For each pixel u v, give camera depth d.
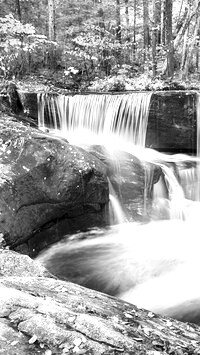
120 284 6.21
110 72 17.23
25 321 2.86
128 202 8.61
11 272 4.68
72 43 18.41
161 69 16.67
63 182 7.32
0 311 3.00
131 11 24.36
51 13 16.25
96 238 7.84
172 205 9.27
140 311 4.11
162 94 10.96
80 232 7.86
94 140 11.80
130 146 11.63
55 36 17.59
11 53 13.40
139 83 14.69
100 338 2.81
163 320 4.07
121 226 8.30
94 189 7.74
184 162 10.43
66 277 6.35
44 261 6.89
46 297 3.50
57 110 12.49
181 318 5.21
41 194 7.07
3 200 6.55
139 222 8.47
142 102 11.34
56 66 16.86
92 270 6.56
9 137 7.61
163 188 9.46
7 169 6.95
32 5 18.47
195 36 16.56
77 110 12.41
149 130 11.44
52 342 2.69
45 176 7.22
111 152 9.60
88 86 15.52
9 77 14.34
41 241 7.23
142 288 6.10
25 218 6.78
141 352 2.79
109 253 7.15
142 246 7.44
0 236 6.30
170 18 14.90
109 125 12.06
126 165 9.11
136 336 3.11
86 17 18.48
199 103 10.60
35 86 13.82
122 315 3.63
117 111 11.84
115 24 18.81
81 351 2.62
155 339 3.19
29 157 7.29
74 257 7.02
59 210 7.41
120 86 14.73
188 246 7.46
